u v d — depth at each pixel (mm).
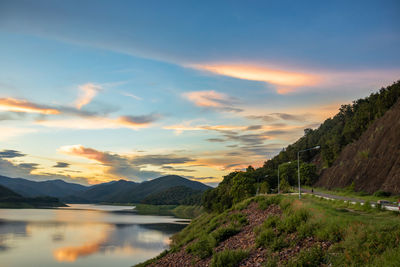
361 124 125000
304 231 18953
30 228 96625
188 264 25109
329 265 13789
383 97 114562
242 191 76812
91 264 48125
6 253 55250
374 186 65875
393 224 15641
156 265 30344
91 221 132000
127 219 149250
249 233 26531
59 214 184000
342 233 16219
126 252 57844
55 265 47312
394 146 67875
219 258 19703
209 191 100562
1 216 148625
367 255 13008
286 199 35781
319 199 46750
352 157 93125
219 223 39469
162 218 160500
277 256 17297
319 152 160375
